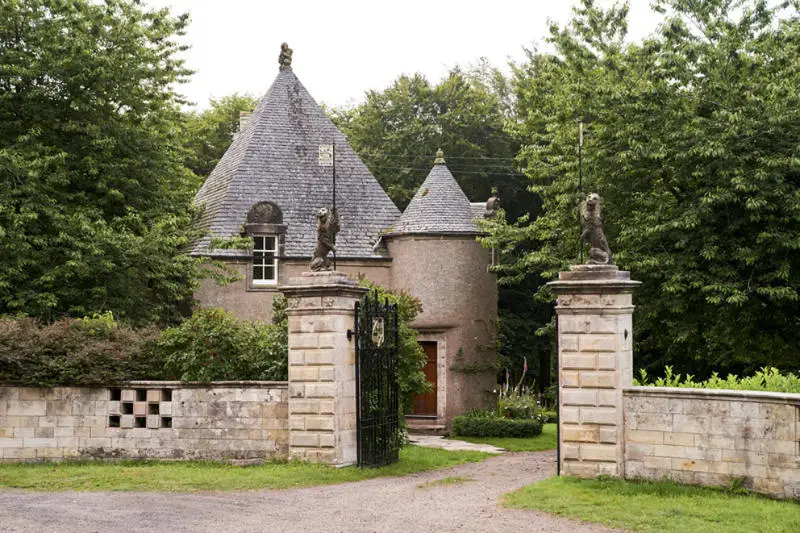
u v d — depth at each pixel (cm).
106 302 2503
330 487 1495
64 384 1769
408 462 1842
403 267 3177
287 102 3344
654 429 1422
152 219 2752
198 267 2805
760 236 2222
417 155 4716
